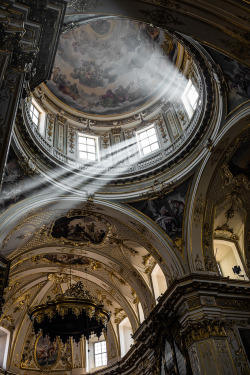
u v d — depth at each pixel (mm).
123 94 20891
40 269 20703
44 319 16031
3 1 7109
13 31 6961
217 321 14102
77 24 9445
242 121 13727
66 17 8938
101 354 23188
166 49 18828
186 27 9781
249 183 16672
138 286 19922
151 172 17328
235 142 14914
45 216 16531
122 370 20438
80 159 18375
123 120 20609
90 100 20812
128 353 19938
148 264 19281
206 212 16438
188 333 14211
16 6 7238
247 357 13688
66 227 18094
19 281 20828
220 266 18297
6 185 14203
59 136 18719
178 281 15031
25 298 22234
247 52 10016
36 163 15211
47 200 15508
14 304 21953
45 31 8109
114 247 19391
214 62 12969
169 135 18625
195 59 13828
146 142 19500
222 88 13688
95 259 20438
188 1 9086
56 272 21500
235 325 14500
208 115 15227
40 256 19578
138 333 18422
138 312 20875
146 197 17047
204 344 13609
